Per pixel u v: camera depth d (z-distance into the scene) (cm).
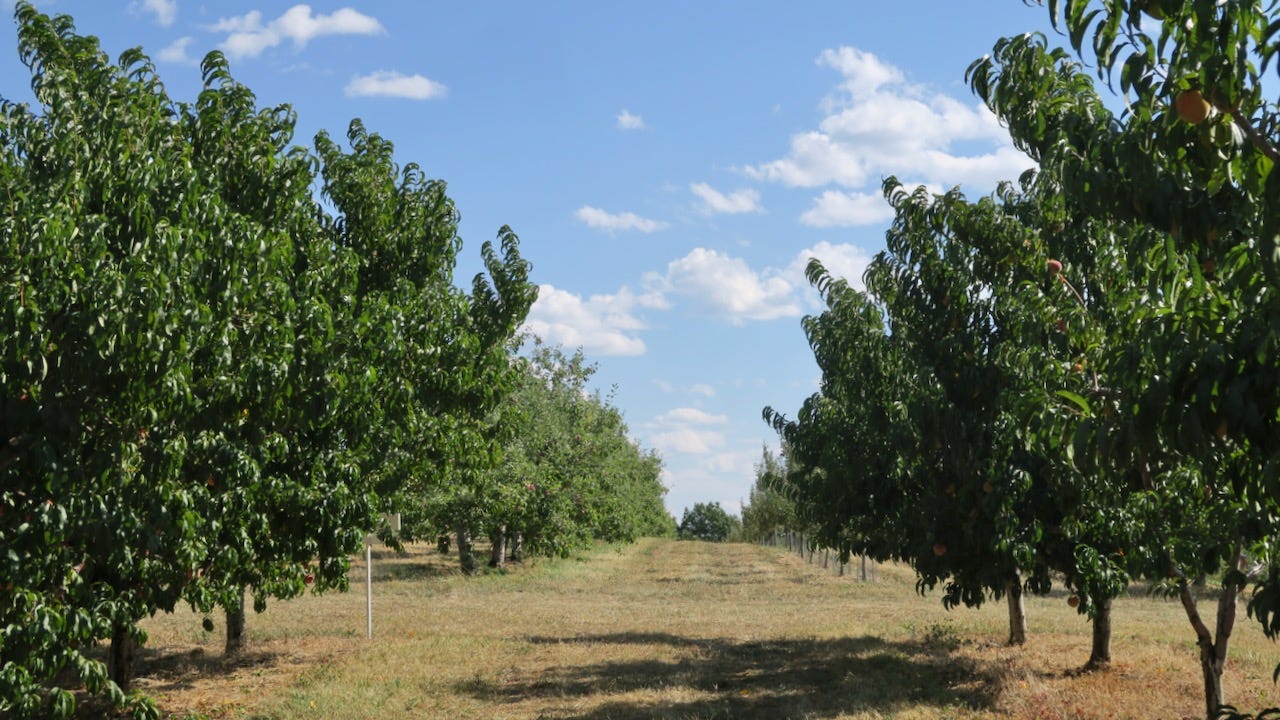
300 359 826
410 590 2962
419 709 1195
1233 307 434
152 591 895
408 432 1142
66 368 596
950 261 1223
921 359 1250
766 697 1261
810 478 1522
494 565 3862
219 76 1023
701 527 13538
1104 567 1089
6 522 655
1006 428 1070
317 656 1606
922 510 1277
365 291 1260
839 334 1352
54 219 575
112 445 650
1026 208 1296
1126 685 1245
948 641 1711
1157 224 446
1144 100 376
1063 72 628
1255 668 1428
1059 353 941
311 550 1067
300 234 1065
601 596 2902
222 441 795
